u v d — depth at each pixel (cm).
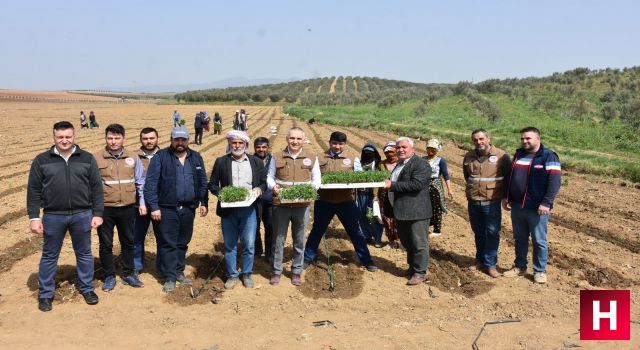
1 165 1697
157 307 580
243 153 630
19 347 484
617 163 1706
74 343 495
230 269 635
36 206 545
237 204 583
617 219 1021
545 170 618
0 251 779
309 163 646
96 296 589
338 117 4562
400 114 4559
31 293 616
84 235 571
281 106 8938
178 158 616
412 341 502
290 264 736
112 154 601
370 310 579
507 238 873
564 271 699
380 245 827
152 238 854
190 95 11675
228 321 547
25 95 10719
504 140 2312
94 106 7775
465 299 609
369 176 659
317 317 559
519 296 613
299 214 626
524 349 487
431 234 888
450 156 2019
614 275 679
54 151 549
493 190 662
